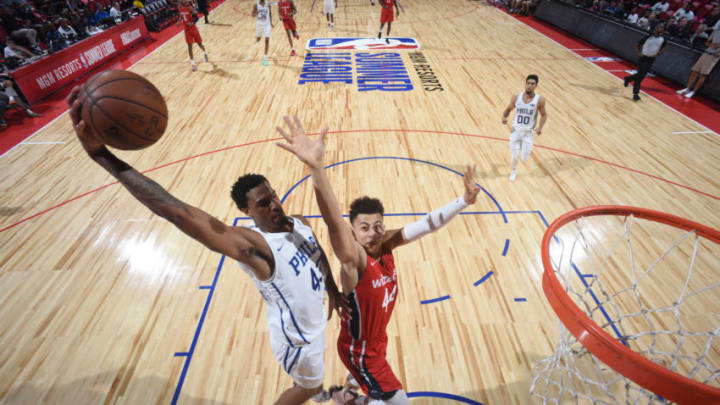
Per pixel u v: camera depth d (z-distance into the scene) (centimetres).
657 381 161
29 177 523
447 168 534
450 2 1647
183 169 532
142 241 413
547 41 1132
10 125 667
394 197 473
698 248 402
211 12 1494
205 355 298
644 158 563
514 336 312
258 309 336
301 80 838
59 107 731
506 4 1543
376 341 197
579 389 271
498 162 549
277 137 612
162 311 334
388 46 1068
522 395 270
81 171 538
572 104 732
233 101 739
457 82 830
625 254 393
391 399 203
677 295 348
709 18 950
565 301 191
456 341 308
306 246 175
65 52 820
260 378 282
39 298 346
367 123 656
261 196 158
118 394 271
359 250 161
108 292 353
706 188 499
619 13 1093
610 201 473
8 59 723
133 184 125
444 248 400
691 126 656
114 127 123
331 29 1229
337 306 201
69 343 307
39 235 421
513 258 388
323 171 128
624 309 334
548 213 450
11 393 272
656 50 696
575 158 560
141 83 130
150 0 1266
